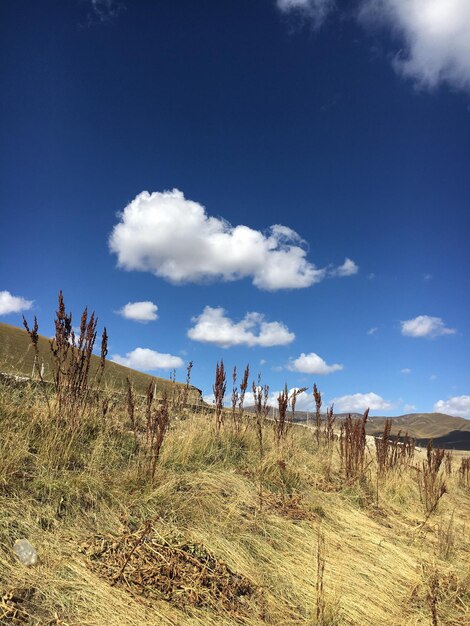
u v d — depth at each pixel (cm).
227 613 348
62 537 377
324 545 510
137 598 332
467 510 958
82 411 588
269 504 578
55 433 511
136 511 453
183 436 694
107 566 356
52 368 632
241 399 877
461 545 631
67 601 306
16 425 511
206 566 393
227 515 503
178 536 426
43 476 440
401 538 610
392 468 939
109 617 304
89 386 646
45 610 294
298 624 361
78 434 541
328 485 745
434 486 858
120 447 586
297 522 556
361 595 428
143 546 392
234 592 379
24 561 332
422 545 599
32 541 356
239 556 435
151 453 545
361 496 733
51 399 607
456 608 433
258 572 422
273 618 362
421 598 442
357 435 875
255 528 502
